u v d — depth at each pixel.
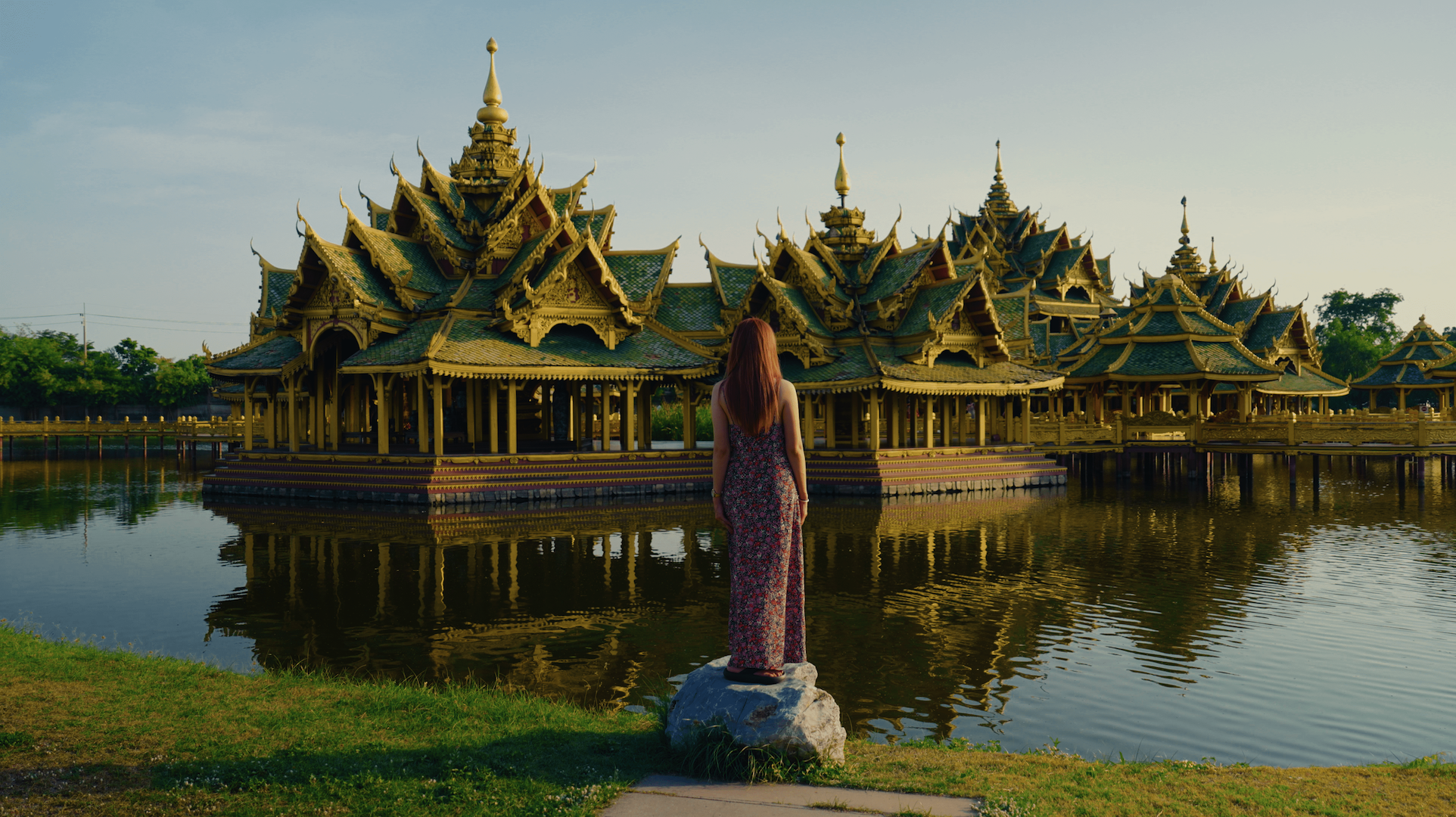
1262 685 12.05
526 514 29.56
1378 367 68.75
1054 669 12.73
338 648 13.54
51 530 26.03
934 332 40.28
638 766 7.24
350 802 6.46
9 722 8.19
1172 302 50.75
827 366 40.28
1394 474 48.84
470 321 37.19
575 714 9.25
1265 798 6.90
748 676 7.44
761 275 41.22
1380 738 10.25
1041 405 65.44
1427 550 22.88
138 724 8.23
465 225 41.22
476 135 44.44
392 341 36.56
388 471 32.62
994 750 8.62
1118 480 44.34
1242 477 41.44
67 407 95.75
